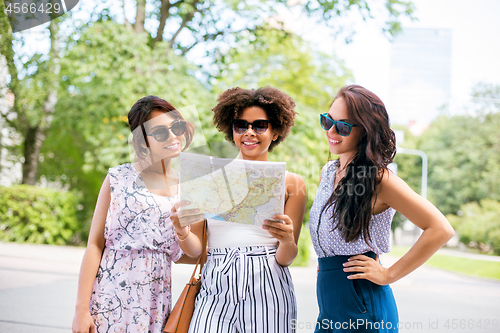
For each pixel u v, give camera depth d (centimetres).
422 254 168
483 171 2022
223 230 199
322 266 191
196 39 951
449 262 1224
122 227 186
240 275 187
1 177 1252
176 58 888
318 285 192
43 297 554
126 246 184
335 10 820
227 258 192
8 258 832
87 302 178
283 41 927
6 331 415
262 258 192
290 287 196
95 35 897
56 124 1181
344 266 178
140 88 897
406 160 2184
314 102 977
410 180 2172
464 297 672
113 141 975
